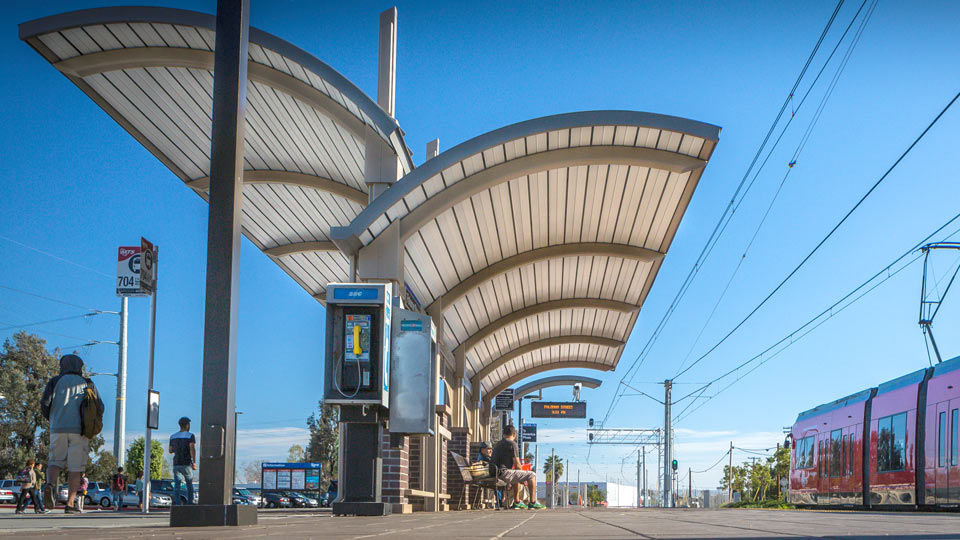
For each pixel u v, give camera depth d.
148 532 4.17
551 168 10.45
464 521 6.39
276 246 15.06
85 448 8.36
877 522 5.55
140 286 12.79
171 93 10.53
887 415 17.58
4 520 8.36
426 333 9.49
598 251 14.10
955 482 13.91
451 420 17.48
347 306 9.00
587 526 5.03
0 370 48.78
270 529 4.53
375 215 9.49
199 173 12.55
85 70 9.59
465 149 9.51
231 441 5.47
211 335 5.52
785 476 76.69
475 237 12.95
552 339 21.11
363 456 9.18
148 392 12.19
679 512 10.47
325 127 10.91
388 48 10.84
